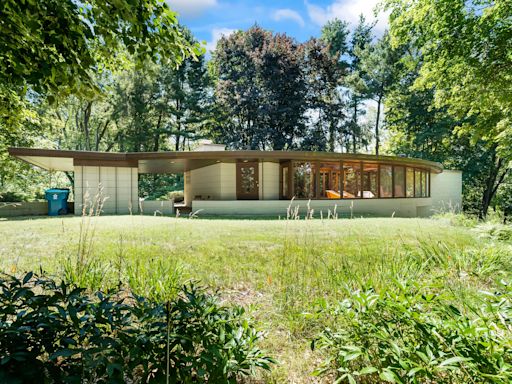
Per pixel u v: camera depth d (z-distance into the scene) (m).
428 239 5.38
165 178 27.11
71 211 14.10
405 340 1.47
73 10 2.00
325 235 6.07
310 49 26.58
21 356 1.06
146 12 2.02
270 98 25.94
